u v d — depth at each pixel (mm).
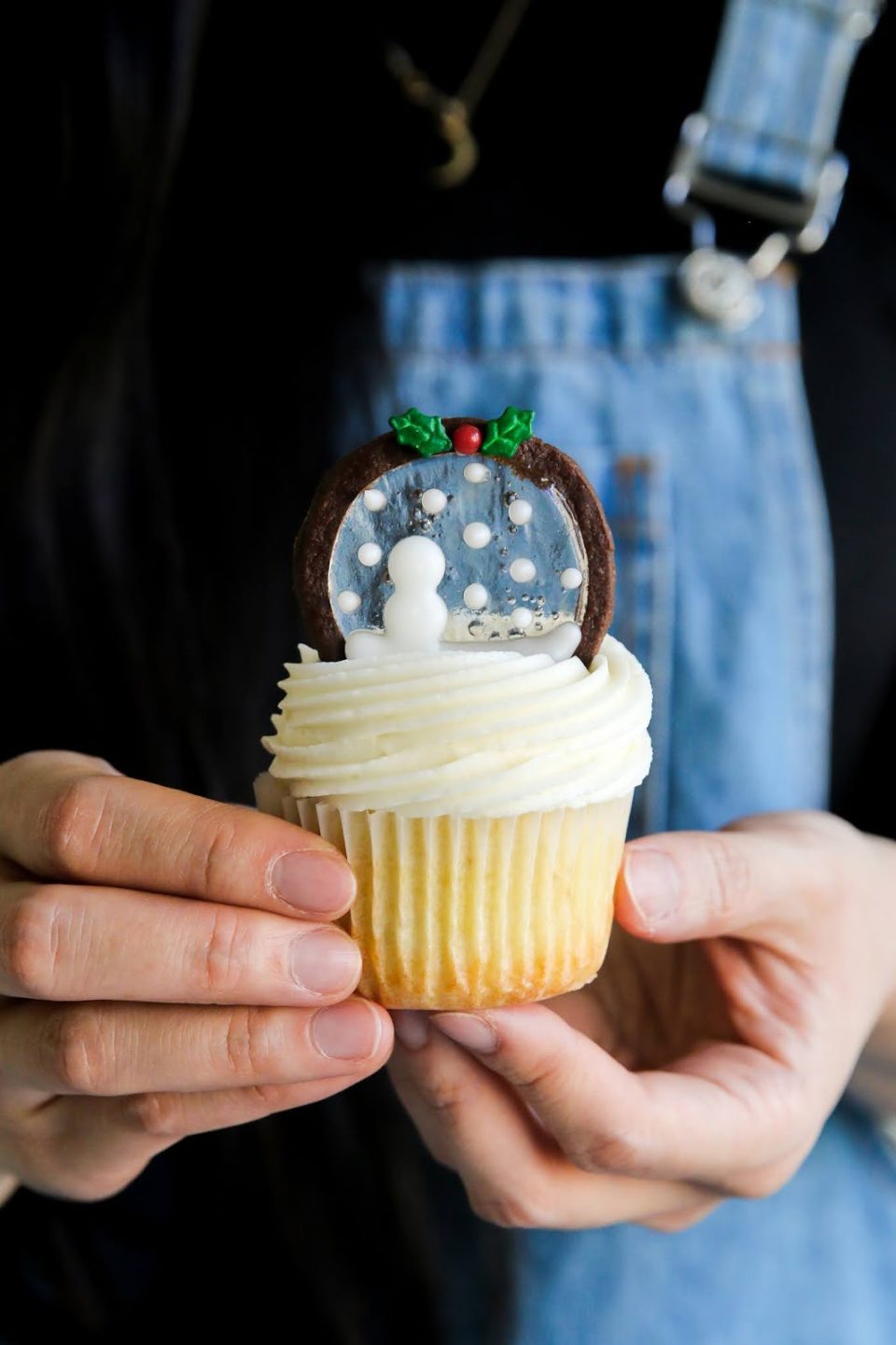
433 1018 361
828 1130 500
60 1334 531
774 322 497
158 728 534
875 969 415
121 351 510
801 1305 498
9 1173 418
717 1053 404
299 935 347
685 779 499
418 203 518
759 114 492
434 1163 518
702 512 499
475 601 378
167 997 345
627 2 507
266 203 532
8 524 517
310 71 530
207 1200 536
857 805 530
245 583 521
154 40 471
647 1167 375
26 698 541
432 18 520
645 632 499
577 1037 366
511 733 359
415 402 506
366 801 358
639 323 500
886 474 506
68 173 487
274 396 520
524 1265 502
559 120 515
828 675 507
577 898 374
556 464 381
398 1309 524
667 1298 496
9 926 346
